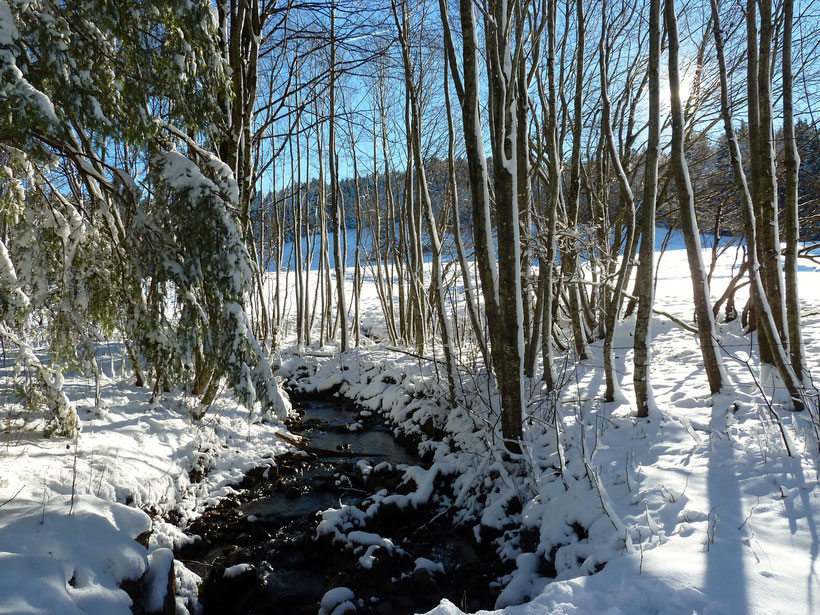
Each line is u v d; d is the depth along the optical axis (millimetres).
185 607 3734
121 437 5289
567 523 3941
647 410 5062
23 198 4531
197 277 4555
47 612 2383
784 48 4676
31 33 3572
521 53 5625
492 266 5152
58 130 3338
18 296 4293
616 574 2949
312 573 4371
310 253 14969
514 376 5039
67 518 3109
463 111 4973
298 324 13133
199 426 6258
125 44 4004
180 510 4828
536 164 6789
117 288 5137
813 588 2533
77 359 5211
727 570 2752
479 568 4305
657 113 4777
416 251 10102
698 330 5320
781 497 3307
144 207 5457
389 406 8523
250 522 4992
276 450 6676
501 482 5035
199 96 4344
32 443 4543
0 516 3070
